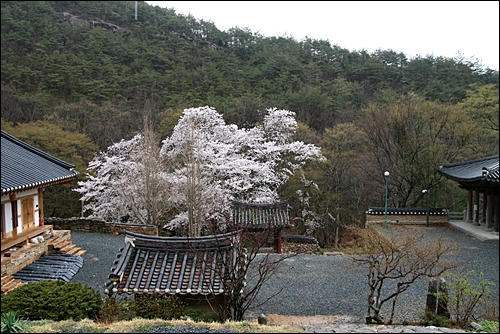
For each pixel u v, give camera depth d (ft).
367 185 79.61
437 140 74.54
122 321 21.44
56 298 23.38
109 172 67.26
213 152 62.08
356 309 33.22
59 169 48.37
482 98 77.36
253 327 20.45
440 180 75.46
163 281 26.30
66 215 78.59
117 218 68.03
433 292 30.22
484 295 32.09
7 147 46.70
